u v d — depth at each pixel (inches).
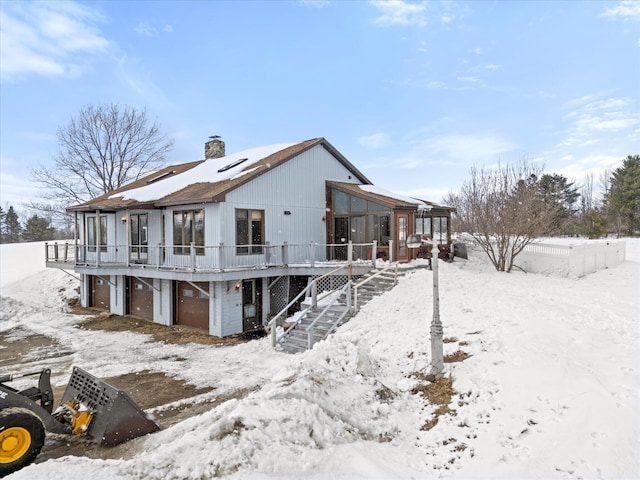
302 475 174.1
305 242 716.7
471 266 769.6
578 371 248.4
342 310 499.5
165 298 657.0
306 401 225.0
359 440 215.9
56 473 180.5
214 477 170.4
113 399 244.5
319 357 288.5
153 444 230.8
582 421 198.7
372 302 510.6
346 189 730.8
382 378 296.2
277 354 463.2
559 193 1545.3
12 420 209.6
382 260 660.7
